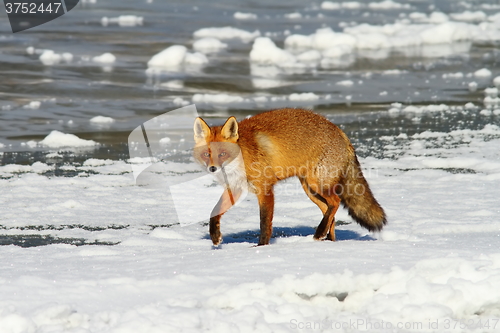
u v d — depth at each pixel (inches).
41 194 560.4
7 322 244.4
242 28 1722.4
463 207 508.1
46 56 1253.7
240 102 997.8
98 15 1823.3
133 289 289.4
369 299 285.0
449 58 1423.5
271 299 274.4
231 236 455.5
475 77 1242.0
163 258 355.3
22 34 1480.1
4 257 367.6
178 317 252.5
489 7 2284.7
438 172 635.5
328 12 2121.1
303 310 268.1
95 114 904.9
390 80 1205.7
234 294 274.5
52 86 1050.7
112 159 698.8
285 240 425.7
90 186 591.8
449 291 276.8
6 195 553.6
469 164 668.7
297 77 1201.4
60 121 867.4
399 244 361.1
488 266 305.3
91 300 276.5
